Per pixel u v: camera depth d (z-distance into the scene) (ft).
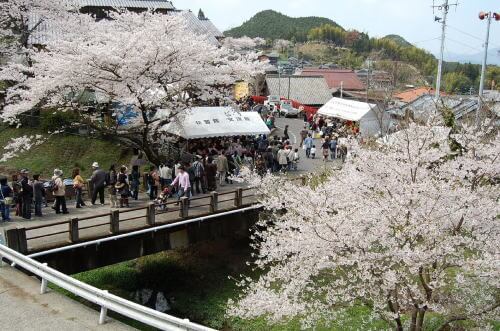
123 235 43.11
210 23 167.94
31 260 32.37
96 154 82.69
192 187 58.59
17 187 48.26
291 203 42.93
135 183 56.34
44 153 83.35
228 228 52.65
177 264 55.88
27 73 84.17
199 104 81.46
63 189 49.03
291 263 33.76
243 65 70.08
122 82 58.95
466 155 36.86
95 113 75.66
